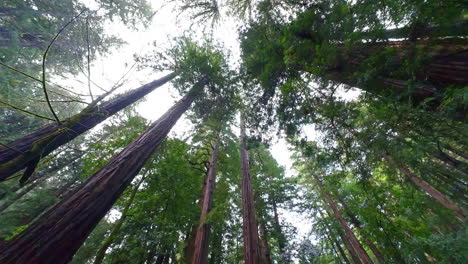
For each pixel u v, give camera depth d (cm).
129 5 1078
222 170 1235
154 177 691
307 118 474
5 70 612
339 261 1534
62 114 977
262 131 676
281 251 1148
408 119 268
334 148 438
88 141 1117
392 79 287
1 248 173
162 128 495
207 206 684
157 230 641
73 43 1008
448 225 666
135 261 584
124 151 358
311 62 431
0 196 880
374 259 1612
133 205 683
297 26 436
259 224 1139
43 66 220
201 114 1008
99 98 329
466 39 236
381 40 301
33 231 192
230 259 1140
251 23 652
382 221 738
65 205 227
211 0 819
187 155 1030
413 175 490
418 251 604
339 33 364
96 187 265
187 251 693
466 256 439
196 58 853
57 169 1140
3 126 950
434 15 227
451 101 215
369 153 378
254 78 677
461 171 408
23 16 920
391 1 256
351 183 1045
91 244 783
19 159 255
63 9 977
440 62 242
